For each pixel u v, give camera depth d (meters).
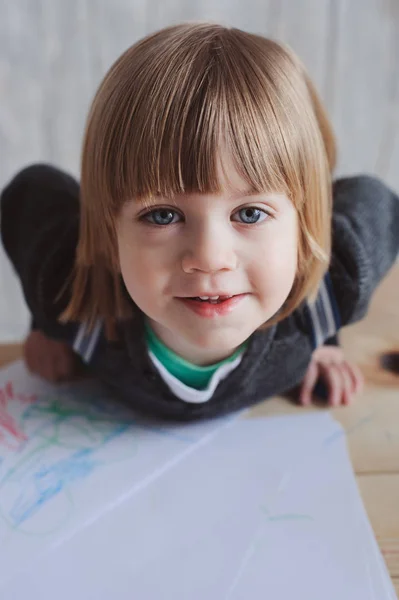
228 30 0.38
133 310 0.44
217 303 0.37
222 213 0.35
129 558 0.35
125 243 0.38
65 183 0.58
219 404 0.45
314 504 0.38
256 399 0.46
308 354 0.48
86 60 0.93
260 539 0.36
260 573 0.34
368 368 0.51
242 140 0.34
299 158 0.36
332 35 0.91
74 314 0.46
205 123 0.33
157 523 0.37
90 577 0.34
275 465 0.41
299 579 0.33
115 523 0.37
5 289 1.10
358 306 0.48
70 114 0.97
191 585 0.33
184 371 0.45
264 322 0.41
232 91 0.34
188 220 0.35
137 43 0.39
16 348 0.56
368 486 0.39
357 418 0.46
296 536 0.36
